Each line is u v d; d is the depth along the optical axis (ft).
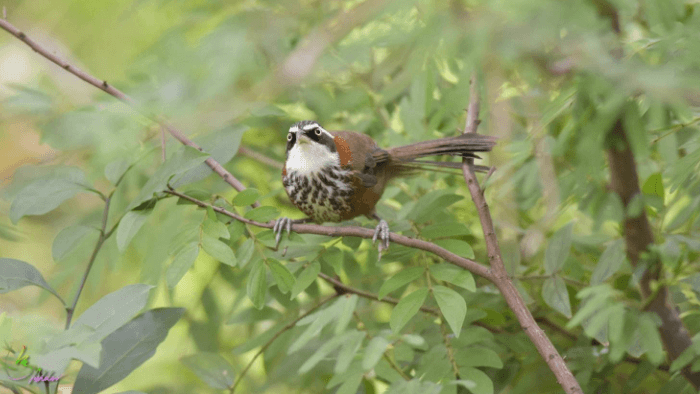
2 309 25.77
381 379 22.79
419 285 25.72
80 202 32.89
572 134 17.57
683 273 20.51
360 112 30.53
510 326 25.96
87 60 26.68
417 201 25.20
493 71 17.90
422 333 24.39
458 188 29.55
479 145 22.80
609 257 20.29
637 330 17.02
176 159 19.39
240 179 30.37
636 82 13.23
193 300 32.32
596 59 14.11
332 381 20.38
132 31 26.21
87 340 15.08
